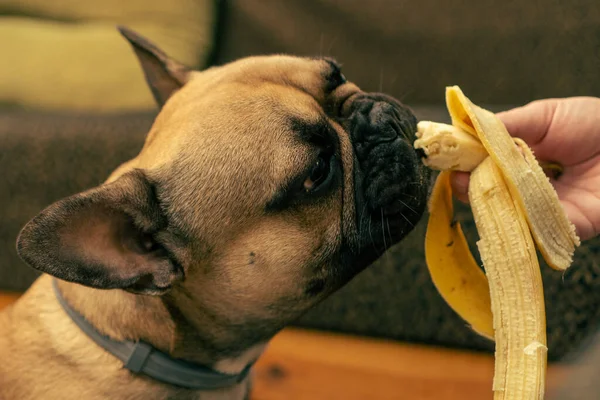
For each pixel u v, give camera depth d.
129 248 0.64
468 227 0.84
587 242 0.78
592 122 0.68
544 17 1.06
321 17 1.20
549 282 0.80
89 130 0.92
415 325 0.90
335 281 0.68
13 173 0.96
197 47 1.23
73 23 1.24
